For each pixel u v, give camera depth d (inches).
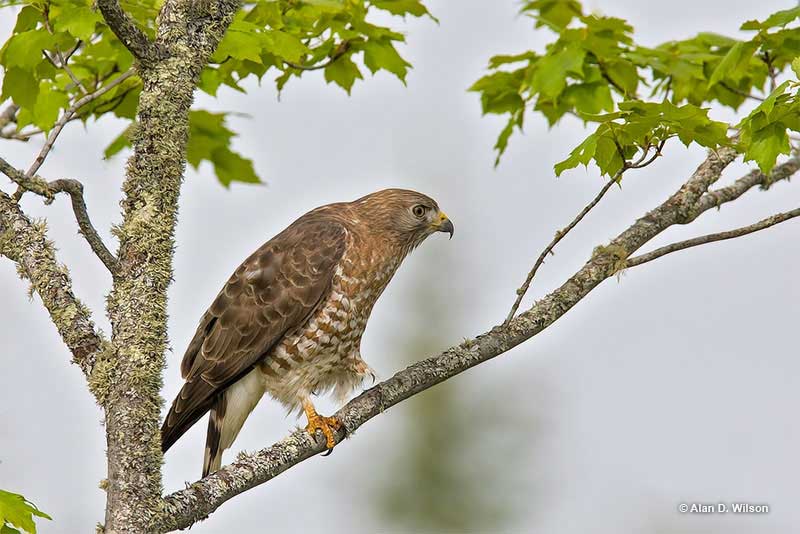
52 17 378.6
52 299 308.2
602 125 341.1
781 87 332.2
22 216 321.4
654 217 402.0
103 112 463.5
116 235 307.1
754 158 347.6
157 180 310.2
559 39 449.1
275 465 324.2
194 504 299.0
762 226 367.9
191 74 319.9
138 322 298.7
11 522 292.5
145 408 292.7
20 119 457.4
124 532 280.4
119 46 433.4
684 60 447.2
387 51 447.8
